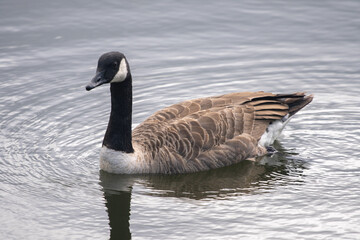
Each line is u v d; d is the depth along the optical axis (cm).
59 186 1449
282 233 1245
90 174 1509
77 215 1333
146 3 2412
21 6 2352
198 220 1298
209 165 1516
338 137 1686
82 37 2167
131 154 1494
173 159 1486
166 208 1350
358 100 1883
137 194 1418
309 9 2377
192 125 1514
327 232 1246
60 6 2364
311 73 2028
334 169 1520
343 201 1366
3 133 1677
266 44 2178
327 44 2170
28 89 1906
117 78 1434
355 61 2081
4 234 1259
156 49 2133
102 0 2419
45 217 1323
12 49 2091
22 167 1524
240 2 2430
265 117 1592
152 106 1856
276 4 2419
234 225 1276
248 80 1988
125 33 2203
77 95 1895
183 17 2317
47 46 2116
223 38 2206
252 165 1557
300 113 1833
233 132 1548
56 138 1666
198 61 2089
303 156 1595
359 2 2414
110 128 1491
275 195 1402
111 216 1329
